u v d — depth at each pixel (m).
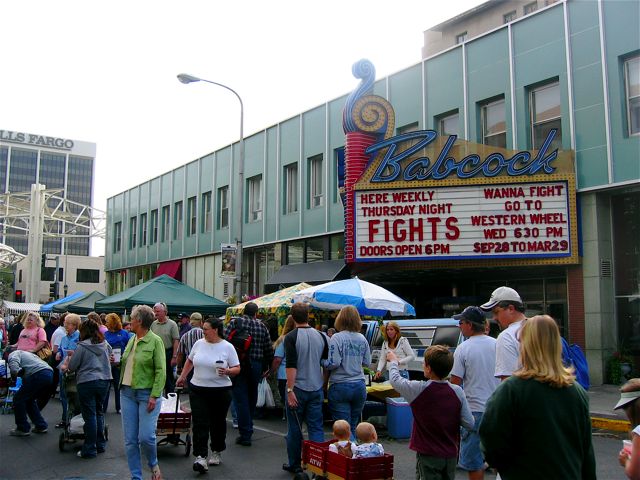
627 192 16.72
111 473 7.84
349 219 18.02
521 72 18.53
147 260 38.44
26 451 9.00
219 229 31.41
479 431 3.50
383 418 10.92
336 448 6.55
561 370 3.44
